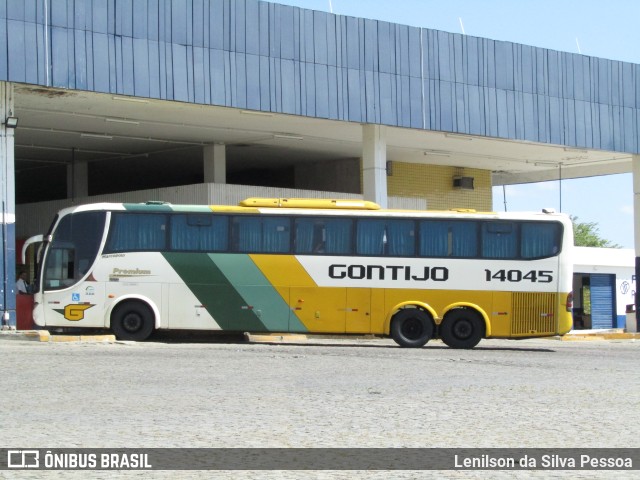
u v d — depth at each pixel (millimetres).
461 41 34469
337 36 31641
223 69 29344
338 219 26953
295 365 19484
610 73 38688
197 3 28891
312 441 10625
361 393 14938
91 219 26547
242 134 36375
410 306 26875
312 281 26719
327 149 40188
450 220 27156
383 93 32594
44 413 12469
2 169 26703
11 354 20859
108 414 12414
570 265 27234
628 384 16906
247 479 8719
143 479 8703
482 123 34906
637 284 40469
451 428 11609
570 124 37344
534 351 26672
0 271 26859
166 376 16922
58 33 26594
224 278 26547
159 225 26562
